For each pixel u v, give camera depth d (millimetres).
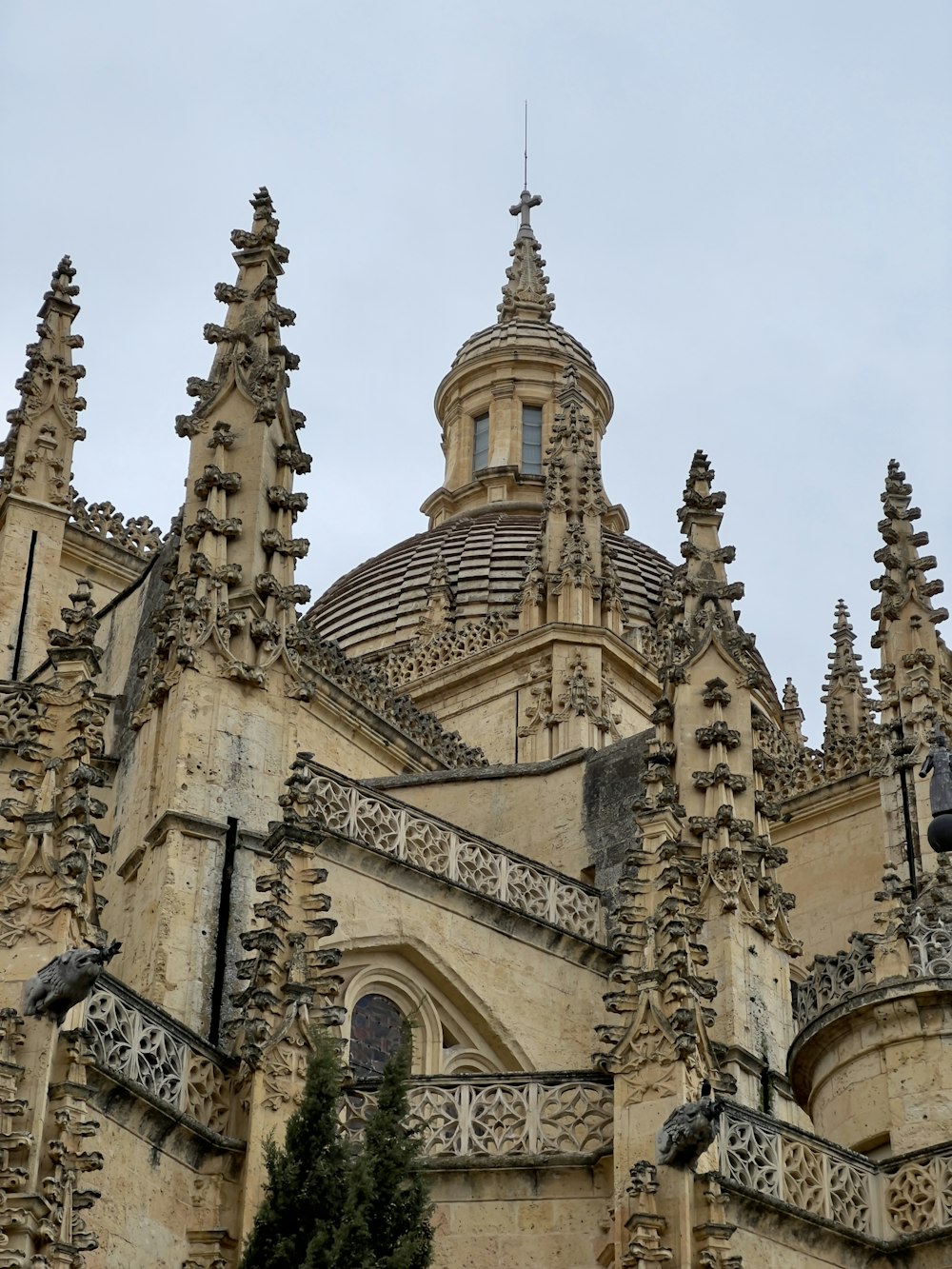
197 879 36000
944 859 44562
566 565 63125
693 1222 31797
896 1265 34688
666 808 36312
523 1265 33094
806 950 53562
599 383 87688
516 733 61031
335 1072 28516
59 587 49438
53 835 29797
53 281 50875
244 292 43688
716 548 47250
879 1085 36750
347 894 39875
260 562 39844
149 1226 30750
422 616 72688
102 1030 30922
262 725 38188
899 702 50438
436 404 88625
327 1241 26578
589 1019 41938
